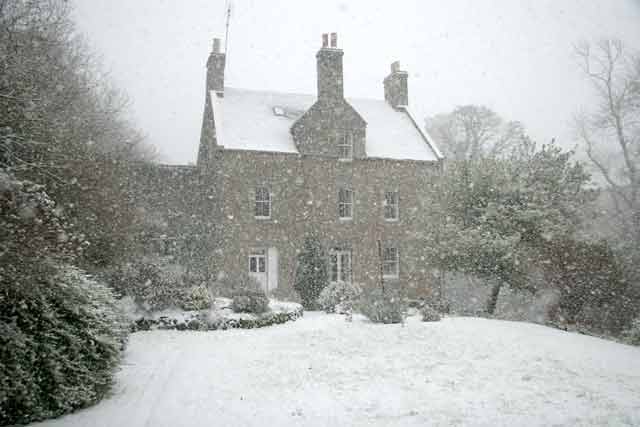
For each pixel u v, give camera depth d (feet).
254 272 77.15
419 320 46.55
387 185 85.10
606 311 55.36
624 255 65.72
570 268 56.34
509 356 31.35
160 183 87.51
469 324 42.09
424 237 63.16
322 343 35.22
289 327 44.16
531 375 26.84
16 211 18.61
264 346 34.68
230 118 83.66
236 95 89.97
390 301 45.68
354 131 84.53
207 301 45.24
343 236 81.41
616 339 48.26
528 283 58.65
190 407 20.65
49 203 19.86
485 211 57.77
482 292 94.32
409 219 85.05
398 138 91.30
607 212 94.02
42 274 19.58
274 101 91.61
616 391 23.93
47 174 29.76
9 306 19.04
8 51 38.32
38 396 18.48
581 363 30.04
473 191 59.36
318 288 67.87
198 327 42.01
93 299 24.17
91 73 73.20
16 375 17.67
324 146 82.69
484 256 56.49
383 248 83.56
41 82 42.34
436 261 61.21
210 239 80.59
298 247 78.84
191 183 89.30
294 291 77.77
